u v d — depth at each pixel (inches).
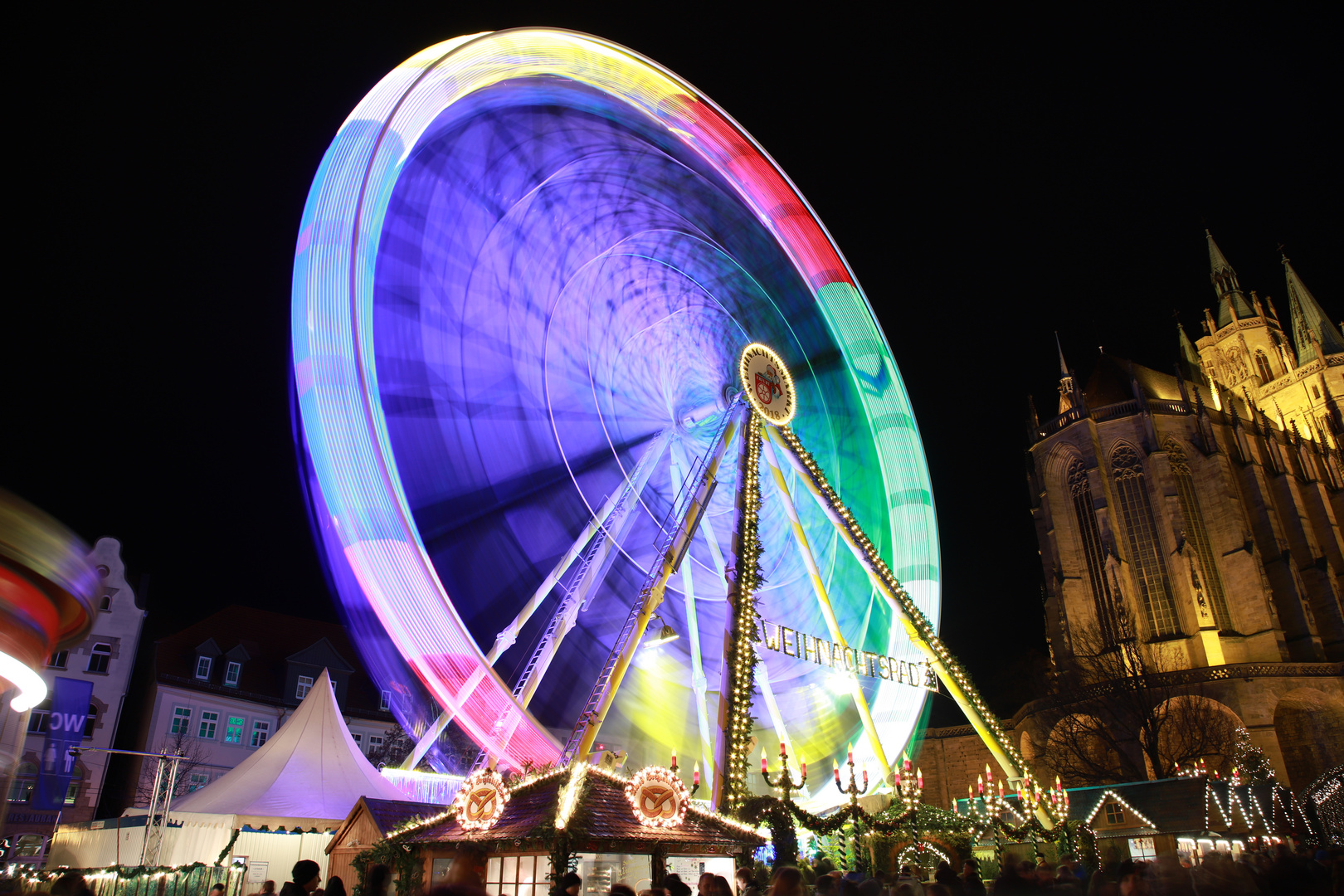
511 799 605.6
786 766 731.4
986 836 936.9
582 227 1317.7
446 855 587.8
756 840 636.7
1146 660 2837.1
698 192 1471.5
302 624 2316.7
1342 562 3299.7
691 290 1406.3
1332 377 4222.4
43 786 1702.8
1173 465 3179.1
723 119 1441.9
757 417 985.5
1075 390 3341.5
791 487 1293.1
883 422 1419.8
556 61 1214.9
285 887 372.5
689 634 1135.0
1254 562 2947.8
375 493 769.6
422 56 1029.8
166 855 961.5
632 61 1322.6
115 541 2012.8
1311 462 3526.1
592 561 1089.4
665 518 1211.9
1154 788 1446.9
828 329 1483.8
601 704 692.7
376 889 347.9
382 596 723.4
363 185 890.1
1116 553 3006.9
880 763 940.6
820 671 1274.6
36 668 251.3
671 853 579.5
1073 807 1480.1
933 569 1316.4
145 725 1862.7
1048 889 462.0
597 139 1373.0
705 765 1061.8
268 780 1028.5
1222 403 3454.7
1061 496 3267.7
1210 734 2420.0
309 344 812.6
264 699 2068.2
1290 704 2645.2
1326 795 1395.2
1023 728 2746.1
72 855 1097.4
